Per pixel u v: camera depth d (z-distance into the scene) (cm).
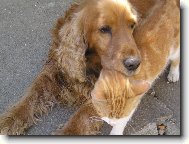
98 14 120
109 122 115
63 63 131
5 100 135
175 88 139
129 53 115
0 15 162
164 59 127
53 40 136
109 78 105
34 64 145
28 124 128
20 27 157
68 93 134
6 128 126
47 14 162
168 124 129
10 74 142
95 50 125
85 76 131
